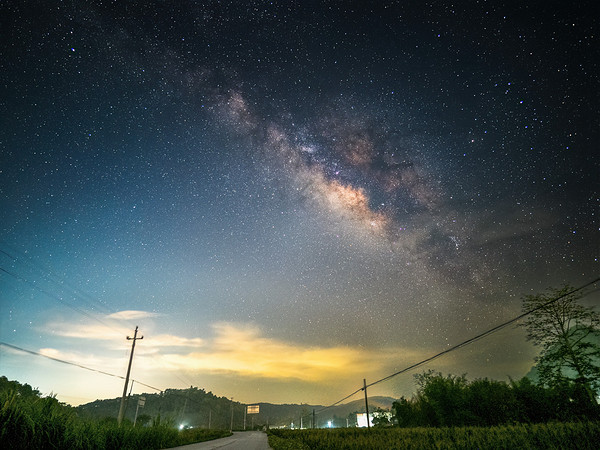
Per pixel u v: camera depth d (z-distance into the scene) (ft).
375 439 67.62
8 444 33.91
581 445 35.94
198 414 403.34
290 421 416.05
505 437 41.63
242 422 481.05
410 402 133.59
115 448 55.47
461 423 93.97
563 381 79.46
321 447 69.10
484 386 98.32
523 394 86.89
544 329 86.12
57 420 40.83
